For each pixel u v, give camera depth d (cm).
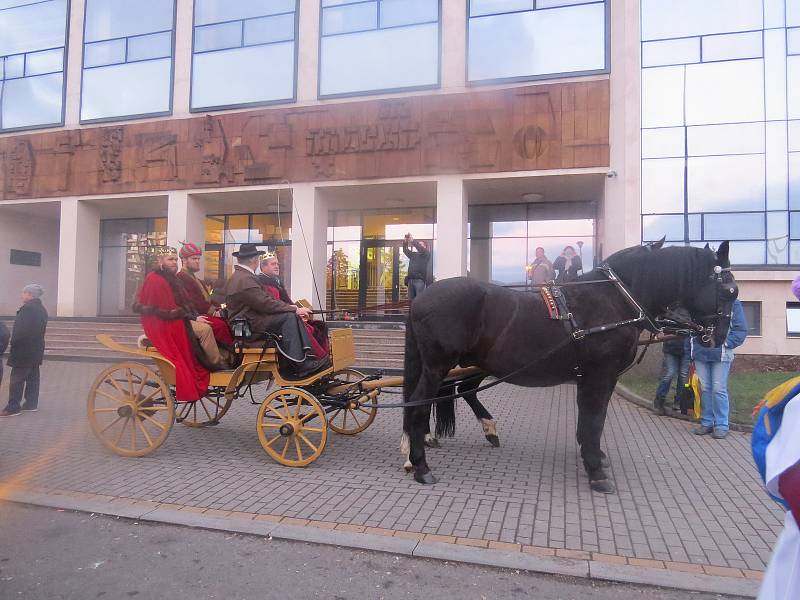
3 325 726
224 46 1523
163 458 591
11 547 385
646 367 1039
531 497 478
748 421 741
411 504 460
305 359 578
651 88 1216
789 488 150
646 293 496
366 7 1411
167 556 372
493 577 348
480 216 1652
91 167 1625
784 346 1151
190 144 1529
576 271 1284
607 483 491
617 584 341
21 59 1727
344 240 1769
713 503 467
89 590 327
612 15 1255
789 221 1161
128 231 2002
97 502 461
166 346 579
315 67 1443
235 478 525
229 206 1686
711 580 341
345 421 704
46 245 2005
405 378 542
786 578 163
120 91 1622
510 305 510
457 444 654
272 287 686
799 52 1164
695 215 1193
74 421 768
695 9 1200
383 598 322
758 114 1174
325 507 452
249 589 330
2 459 586
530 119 1288
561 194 1495
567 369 501
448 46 1348
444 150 1338
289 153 1444
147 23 1596
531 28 1298
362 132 1388
